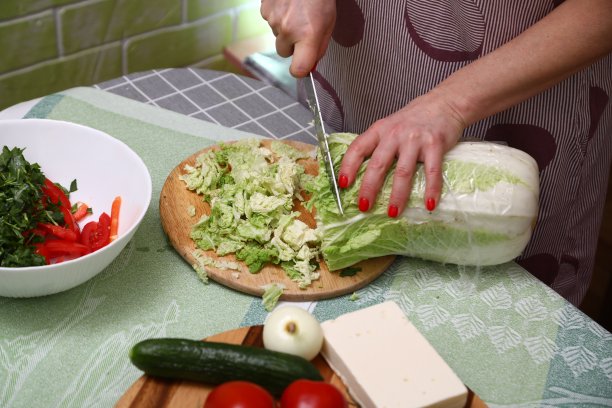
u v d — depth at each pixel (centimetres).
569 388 118
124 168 137
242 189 142
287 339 108
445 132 130
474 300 133
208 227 138
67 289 122
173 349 103
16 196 123
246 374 104
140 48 266
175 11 265
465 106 133
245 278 130
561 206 165
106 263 120
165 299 128
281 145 159
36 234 125
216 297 129
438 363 109
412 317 129
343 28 164
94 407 109
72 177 142
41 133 140
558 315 131
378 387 105
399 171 127
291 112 181
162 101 178
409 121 130
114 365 115
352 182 129
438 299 133
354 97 173
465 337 126
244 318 126
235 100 183
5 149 130
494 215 127
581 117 155
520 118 156
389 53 161
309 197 148
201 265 131
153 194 150
